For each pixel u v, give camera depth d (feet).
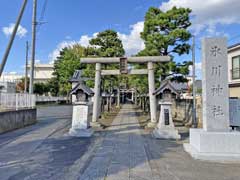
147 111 94.68
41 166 22.06
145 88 83.41
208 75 27.66
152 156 26.35
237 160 24.30
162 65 57.26
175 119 68.23
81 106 40.52
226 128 27.02
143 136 40.73
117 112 101.35
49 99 161.99
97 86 53.93
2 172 20.22
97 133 43.70
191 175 19.80
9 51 30.81
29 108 55.57
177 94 39.78
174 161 24.27
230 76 74.38
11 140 35.06
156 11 59.82
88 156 26.00
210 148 25.50
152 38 55.52
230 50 73.61
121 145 32.50
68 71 139.64
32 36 61.41
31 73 61.00
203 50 28.43
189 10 56.54
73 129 39.99
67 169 21.17
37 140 35.40
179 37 54.24
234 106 42.78
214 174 20.12
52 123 57.41
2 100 43.57
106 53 69.62
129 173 20.16
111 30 72.28
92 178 18.83
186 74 57.82
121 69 52.34
